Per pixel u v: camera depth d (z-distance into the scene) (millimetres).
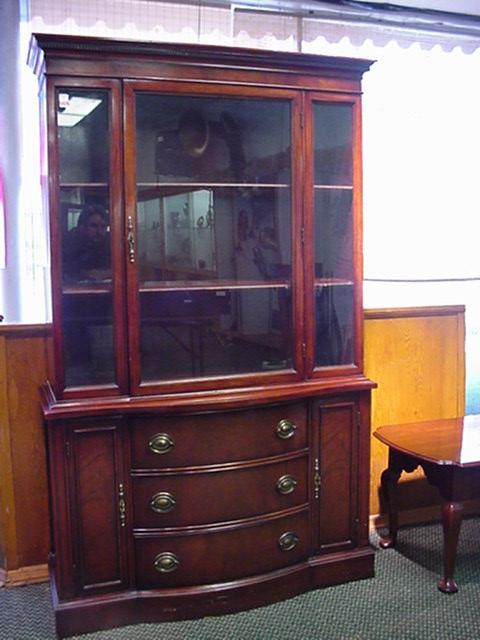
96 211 2035
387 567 2467
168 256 2139
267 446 2213
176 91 2053
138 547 2145
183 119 2125
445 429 2596
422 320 2838
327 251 2301
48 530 2422
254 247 2244
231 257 2223
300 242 2227
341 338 2344
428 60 3225
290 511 2275
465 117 3293
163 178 2111
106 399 2076
